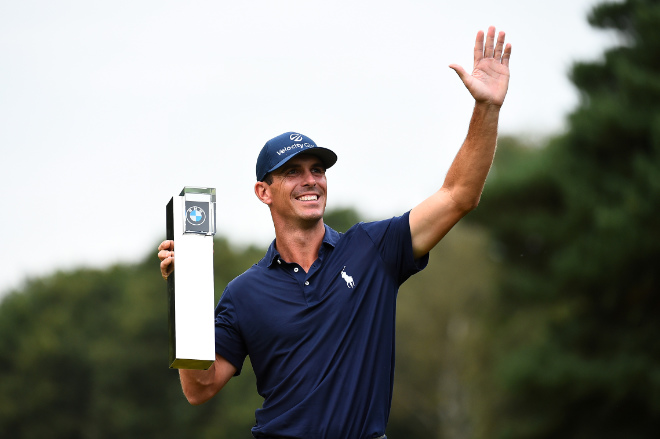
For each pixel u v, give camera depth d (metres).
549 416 85.00
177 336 15.09
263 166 17.14
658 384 78.06
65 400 154.88
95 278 170.38
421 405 143.62
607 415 82.31
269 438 15.98
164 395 148.75
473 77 16.22
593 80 93.00
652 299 83.56
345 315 16.19
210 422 142.00
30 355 155.00
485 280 139.00
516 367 85.19
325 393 15.72
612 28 93.19
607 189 87.31
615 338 84.62
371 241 16.67
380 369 15.99
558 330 88.19
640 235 80.38
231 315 16.78
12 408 153.25
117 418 147.25
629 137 86.69
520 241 95.06
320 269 16.59
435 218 16.39
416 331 144.00
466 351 117.56
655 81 85.31
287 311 16.38
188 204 15.47
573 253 84.94
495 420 99.69
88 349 155.75
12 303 164.50
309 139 17.17
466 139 16.30
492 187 94.12
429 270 145.50
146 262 165.88
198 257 15.37
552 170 90.88
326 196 17.23
